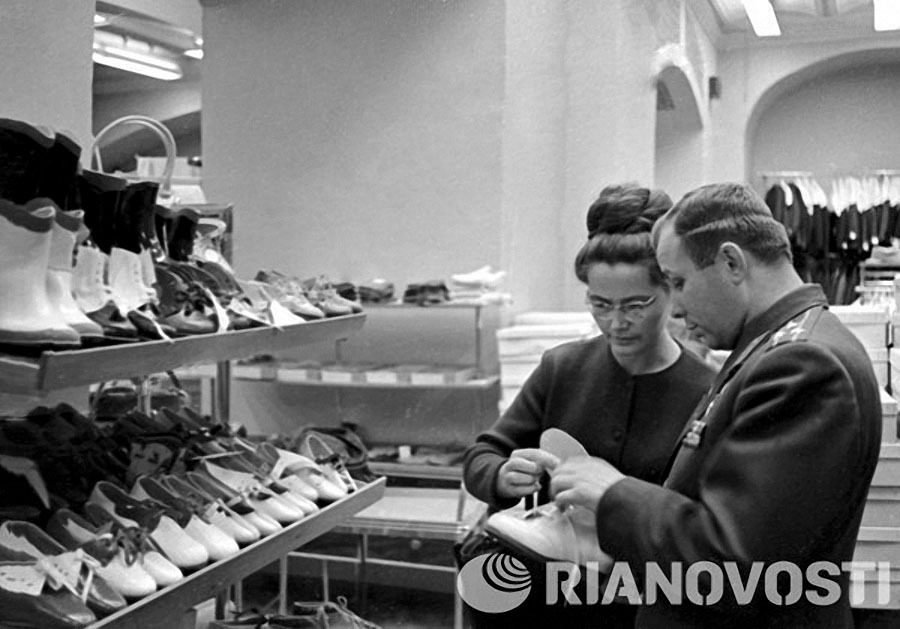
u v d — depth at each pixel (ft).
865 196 8.84
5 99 6.52
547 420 6.04
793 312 3.93
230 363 9.95
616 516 4.06
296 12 10.93
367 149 10.88
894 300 7.86
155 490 6.20
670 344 5.79
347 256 11.00
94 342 4.86
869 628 6.70
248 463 7.10
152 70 10.52
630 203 5.60
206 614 8.59
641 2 9.43
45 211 4.60
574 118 10.05
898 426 6.97
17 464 5.61
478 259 10.46
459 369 10.03
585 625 5.28
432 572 8.98
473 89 10.36
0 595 4.69
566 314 9.76
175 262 6.50
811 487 3.54
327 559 9.39
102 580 5.10
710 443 3.98
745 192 4.12
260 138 11.14
